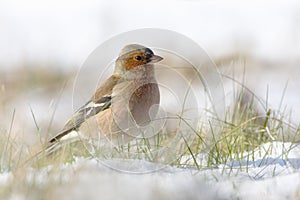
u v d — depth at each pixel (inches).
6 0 1180.5
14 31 1040.2
